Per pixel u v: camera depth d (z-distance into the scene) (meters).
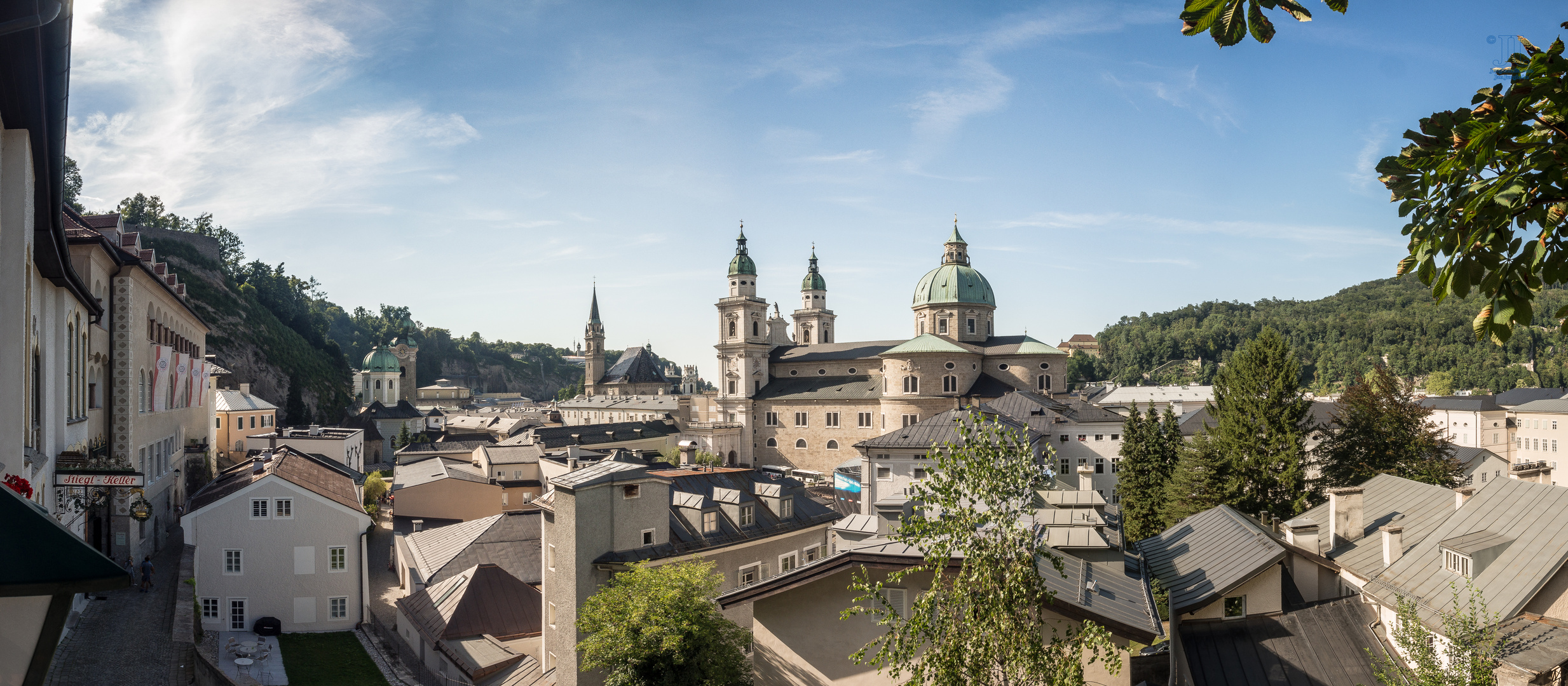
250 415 109.44
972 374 128.38
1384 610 28.44
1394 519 35.53
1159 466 77.19
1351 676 26.38
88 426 47.16
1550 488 29.17
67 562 7.18
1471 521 30.55
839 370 144.50
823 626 26.17
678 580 30.64
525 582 57.97
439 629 47.34
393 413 183.88
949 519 18.02
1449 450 72.31
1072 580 24.41
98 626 38.81
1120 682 22.31
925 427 81.44
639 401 191.88
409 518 90.00
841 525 32.38
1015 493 18.19
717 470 53.62
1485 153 6.44
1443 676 22.53
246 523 52.81
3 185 24.58
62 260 33.97
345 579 54.19
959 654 17.38
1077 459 89.94
